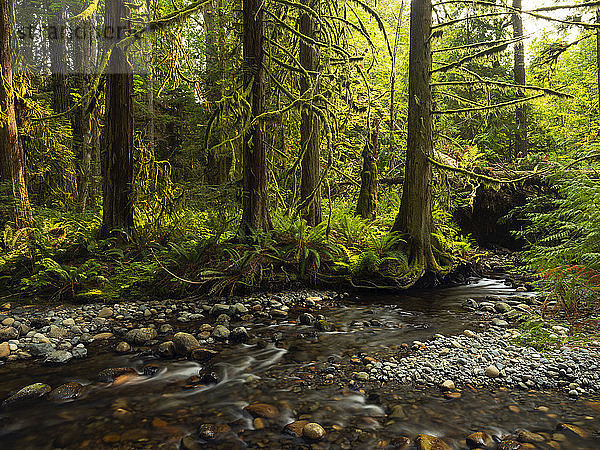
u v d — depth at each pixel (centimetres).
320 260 785
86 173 1251
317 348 460
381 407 324
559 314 476
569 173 807
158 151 1577
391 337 495
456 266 848
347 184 1205
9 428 291
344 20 798
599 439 270
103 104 922
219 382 372
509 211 1174
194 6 698
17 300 616
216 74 888
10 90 796
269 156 848
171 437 280
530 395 339
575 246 481
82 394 346
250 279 696
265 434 286
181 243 788
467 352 434
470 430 288
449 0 784
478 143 1479
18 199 762
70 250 761
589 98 1348
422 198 809
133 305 620
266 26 792
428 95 807
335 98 838
